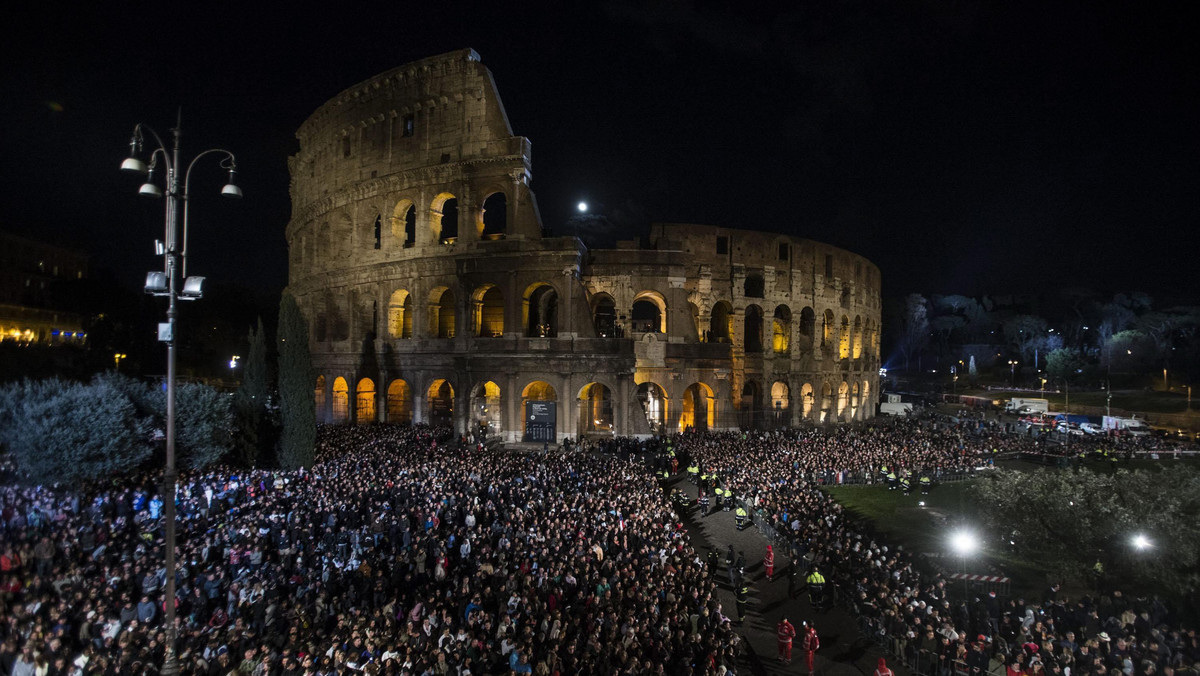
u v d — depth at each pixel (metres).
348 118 75.06
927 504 49.56
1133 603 28.77
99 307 101.69
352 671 17.39
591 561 26.39
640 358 66.06
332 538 27.72
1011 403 113.12
